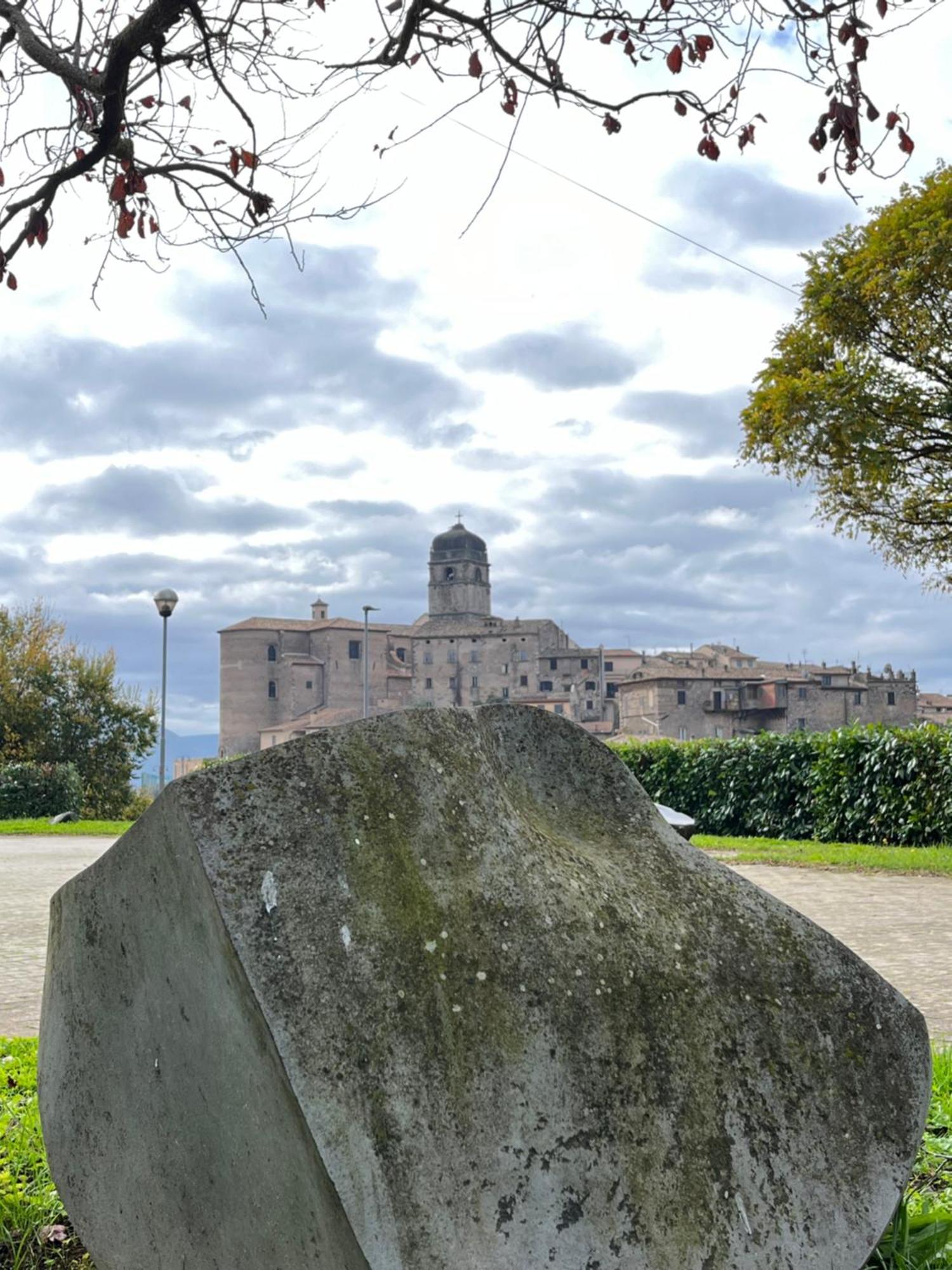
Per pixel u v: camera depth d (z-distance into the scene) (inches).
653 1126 85.6
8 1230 124.0
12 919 412.8
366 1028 78.3
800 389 816.9
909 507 860.6
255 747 4584.2
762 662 4407.0
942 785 677.9
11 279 173.8
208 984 84.1
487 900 87.7
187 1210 89.8
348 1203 72.6
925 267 770.2
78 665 1498.5
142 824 91.6
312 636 4729.3
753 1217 86.3
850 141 144.4
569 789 110.3
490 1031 82.1
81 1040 102.3
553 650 4726.9
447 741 95.2
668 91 149.0
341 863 84.1
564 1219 79.0
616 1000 88.6
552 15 147.8
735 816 861.2
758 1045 93.4
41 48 149.9
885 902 436.8
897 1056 98.7
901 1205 104.0
